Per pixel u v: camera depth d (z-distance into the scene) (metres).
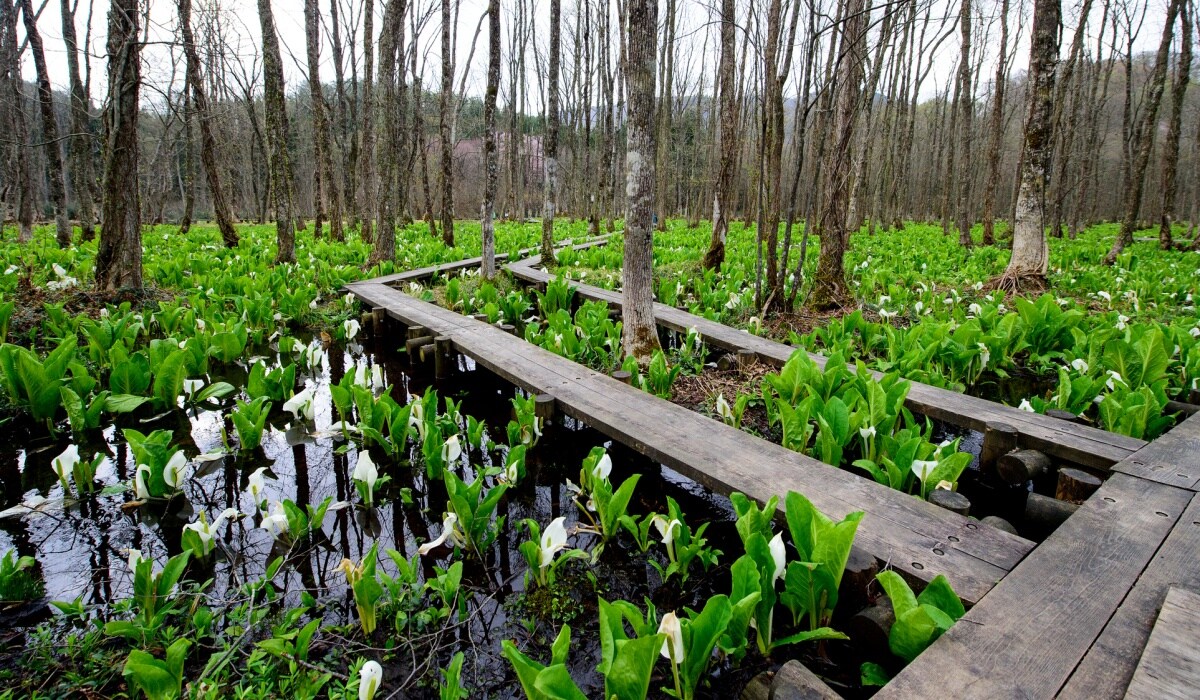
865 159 20.81
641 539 3.25
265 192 32.03
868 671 2.26
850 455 4.41
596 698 2.38
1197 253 14.02
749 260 12.27
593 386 5.04
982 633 2.10
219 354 6.52
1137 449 3.77
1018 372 6.48
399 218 24.61
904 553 2.68
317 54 16.97
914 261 12.42
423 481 4.23
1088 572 2.45
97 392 5.48
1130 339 5.51
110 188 7.83
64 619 2.76
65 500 3.82
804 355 4.52
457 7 20.67
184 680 2.40
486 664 2.57
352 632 2.71
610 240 18.66
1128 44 18.94
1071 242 18.47
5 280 7.70
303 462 4.49
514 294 8.62
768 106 7.53
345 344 8.07
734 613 2.26
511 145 30.72
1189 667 1.86
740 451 3.78
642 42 5.34
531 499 4.04
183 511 3.78
